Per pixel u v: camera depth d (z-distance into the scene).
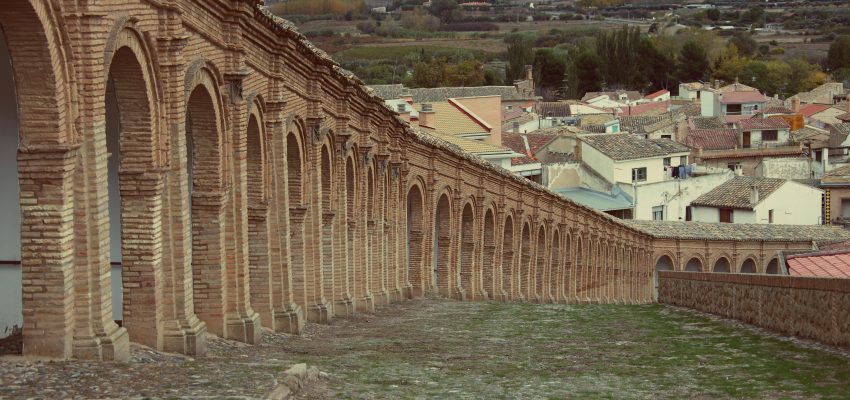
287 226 30.95
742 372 25.94
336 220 37.84
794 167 123.25
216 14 25.50
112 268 28.41
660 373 25.84
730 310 42.44
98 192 19.77
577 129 125.00
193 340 23.00
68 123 19.20
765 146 127.88
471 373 24.36
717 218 105.50
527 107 150.00
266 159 29.77
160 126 22.47
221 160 26.23
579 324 40.34
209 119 25.84
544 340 33.28
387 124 44.38
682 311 48.59
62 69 18.97
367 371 23.05
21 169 18.97
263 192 29.53
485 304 51.28
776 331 35.50
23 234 19.11
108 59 19.80
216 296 26.25
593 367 26.73
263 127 29.67
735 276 41.56
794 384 23.88
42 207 19.08
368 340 30.33
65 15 19.00
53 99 18.80
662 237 93.50
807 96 186.12
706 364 27.55
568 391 22.42
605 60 198.88
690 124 135.75
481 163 57.00
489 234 60.25
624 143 106.94
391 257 46.84
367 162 41.31
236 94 26.72
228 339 26.52
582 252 76.94
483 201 58.06
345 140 37.66
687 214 107.00
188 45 23.77
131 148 22.11
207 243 26.17
